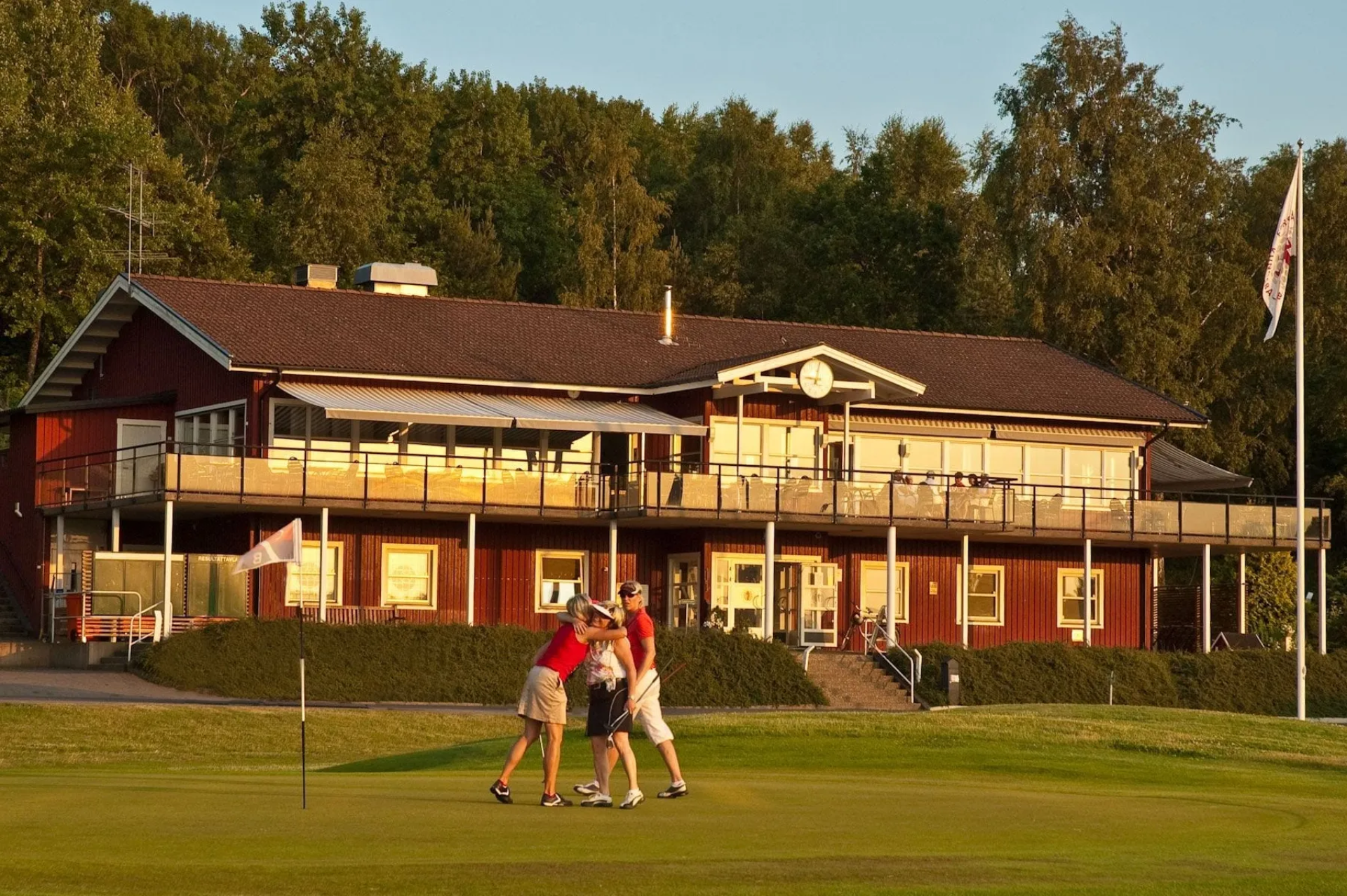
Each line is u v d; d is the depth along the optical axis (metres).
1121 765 33.12
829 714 38.69
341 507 57.50
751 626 63.72
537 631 56.94
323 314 64.44
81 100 89.75
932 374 70.00
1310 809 25.22
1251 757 34.56
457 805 22.39
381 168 117.12
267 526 58.84
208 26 131.50
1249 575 80.06
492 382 61.19
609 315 71.25
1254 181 107.12
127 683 49.72
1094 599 70.69
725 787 26.23
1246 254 96.50
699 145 141.62
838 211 112.50
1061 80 95.62
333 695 51.16
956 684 57.47
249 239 104.38
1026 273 95.38
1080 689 60.50
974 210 102.81
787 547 64.50
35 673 51.25
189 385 63.19
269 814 20.95
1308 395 99.50
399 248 109.38
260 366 57.81
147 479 56.50
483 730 45.16
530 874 16.86
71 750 39.69
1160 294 91.75
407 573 61.25
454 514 59.19
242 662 51.00
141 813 20.86
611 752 23.97
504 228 120.50
